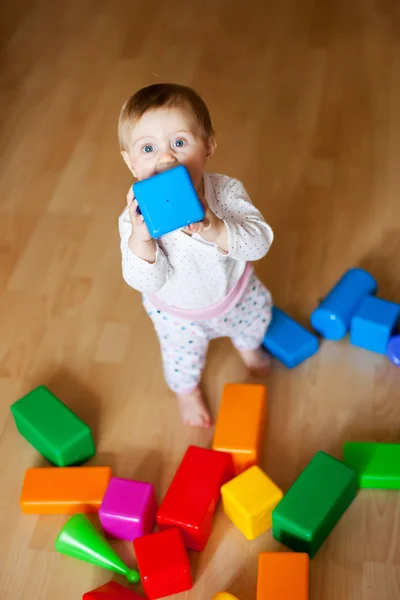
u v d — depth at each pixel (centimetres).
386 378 149
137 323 165
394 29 238
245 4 257
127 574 122
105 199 196
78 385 155
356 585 119
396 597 117
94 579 124
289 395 148
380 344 150
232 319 136
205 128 111
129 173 202
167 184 103
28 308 171
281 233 180
